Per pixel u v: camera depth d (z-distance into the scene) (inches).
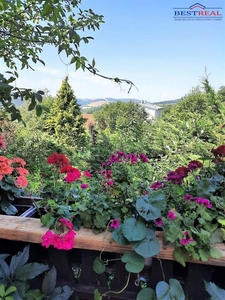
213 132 141.3
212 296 31.3
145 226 34.8
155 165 128.7
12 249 43.5
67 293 37.3
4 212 48.7
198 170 47.6
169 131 159.3
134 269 32.8
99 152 134.0
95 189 41.6
